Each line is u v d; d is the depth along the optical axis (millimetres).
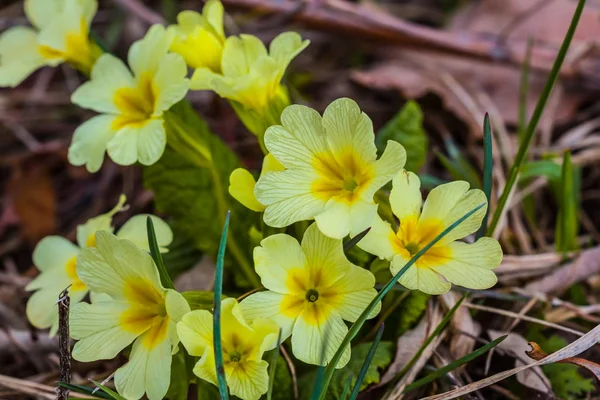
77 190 509
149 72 373
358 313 339
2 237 495
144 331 345
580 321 412
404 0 609
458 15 577
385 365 370
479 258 341
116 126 371
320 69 564
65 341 347
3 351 420
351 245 348
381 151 422
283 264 342
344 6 513
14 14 583
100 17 586
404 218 347
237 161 406
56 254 394
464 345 388
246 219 396
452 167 432
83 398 364
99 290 347
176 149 381
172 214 404
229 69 371
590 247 437
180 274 415
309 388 372
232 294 399
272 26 556
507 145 480
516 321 395
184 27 389
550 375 385
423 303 381
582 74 500
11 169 526
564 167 413
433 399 359
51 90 564
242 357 338
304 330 338
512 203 448
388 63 545
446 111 505
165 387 334
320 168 346
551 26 542
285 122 344
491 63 511
